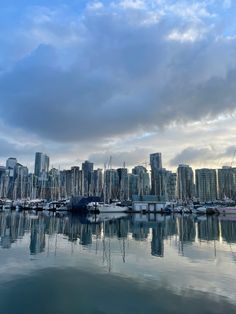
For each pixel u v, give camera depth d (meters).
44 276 18.66
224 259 24.11
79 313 13.21
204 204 137.25
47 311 13.43
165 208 121.56
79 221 70.38
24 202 145.88
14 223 60.88
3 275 18.78
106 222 68.31
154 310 13.47
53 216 90.75
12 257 24.30
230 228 54.78
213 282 17.41
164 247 30.52
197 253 26.91
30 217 83.44
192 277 18.45
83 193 149.75
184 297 15.01
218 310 13.44
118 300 14.65
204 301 14.48
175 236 40.88
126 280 17.84
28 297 15.10
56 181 163.88
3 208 141.50
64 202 128.62
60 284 17.08
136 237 39.44
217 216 104.06
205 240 36.56
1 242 32.97
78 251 27.64
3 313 13.22
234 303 14.26
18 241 34.03
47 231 45.91
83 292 15.76
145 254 26.30
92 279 18.06
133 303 14.25
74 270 20.14
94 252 27.22
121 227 55.22
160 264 22.09
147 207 119.88
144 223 66.75
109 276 18.72
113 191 149.88
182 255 25.88
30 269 20.38
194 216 102.69
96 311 13.43
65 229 49.62
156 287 16.53
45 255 25.38
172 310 13.47
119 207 115.88
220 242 34.69
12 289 16.22
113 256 25.27
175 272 19.67
